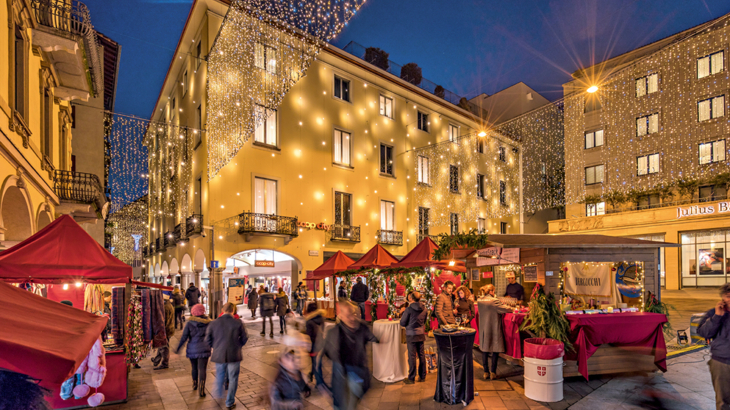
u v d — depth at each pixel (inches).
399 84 1030.4
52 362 80.0
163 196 1120.2
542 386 220.1
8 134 273.3
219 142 701.3
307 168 822.5
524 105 1402.6
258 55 741.3
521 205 1374.3
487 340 269.0
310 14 521.3
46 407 90.2
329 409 223.1
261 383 283.0
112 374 244.2
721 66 888.3
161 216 1125.1
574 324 248.4
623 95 1055.6
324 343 194.7
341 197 886.4
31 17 323.0
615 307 308.2
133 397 255.6
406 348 292.5
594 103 1122.7
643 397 219.9
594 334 250.1
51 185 424.8
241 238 714.8
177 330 567.8
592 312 272.2
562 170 1396.4
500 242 318.0
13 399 85.0
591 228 1069.8
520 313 277.7
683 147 940.0
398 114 1035.9
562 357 230.7
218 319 233.9
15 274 211.5
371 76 968.3
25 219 325.4
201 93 770.2
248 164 735.1
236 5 649.0
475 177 1238.3
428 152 1100.5
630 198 1011.9
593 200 1088.2
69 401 232.4
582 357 244.2
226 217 700.7
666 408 203.3
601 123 1096.8
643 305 296.4
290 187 789.9
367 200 932.6
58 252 229.3
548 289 289.4
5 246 324.5
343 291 646.5
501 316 275.0
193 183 794.2
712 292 813.2
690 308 643.5
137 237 1408.7
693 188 908.6
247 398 248.7
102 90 592.7
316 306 248.5
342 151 900.6
